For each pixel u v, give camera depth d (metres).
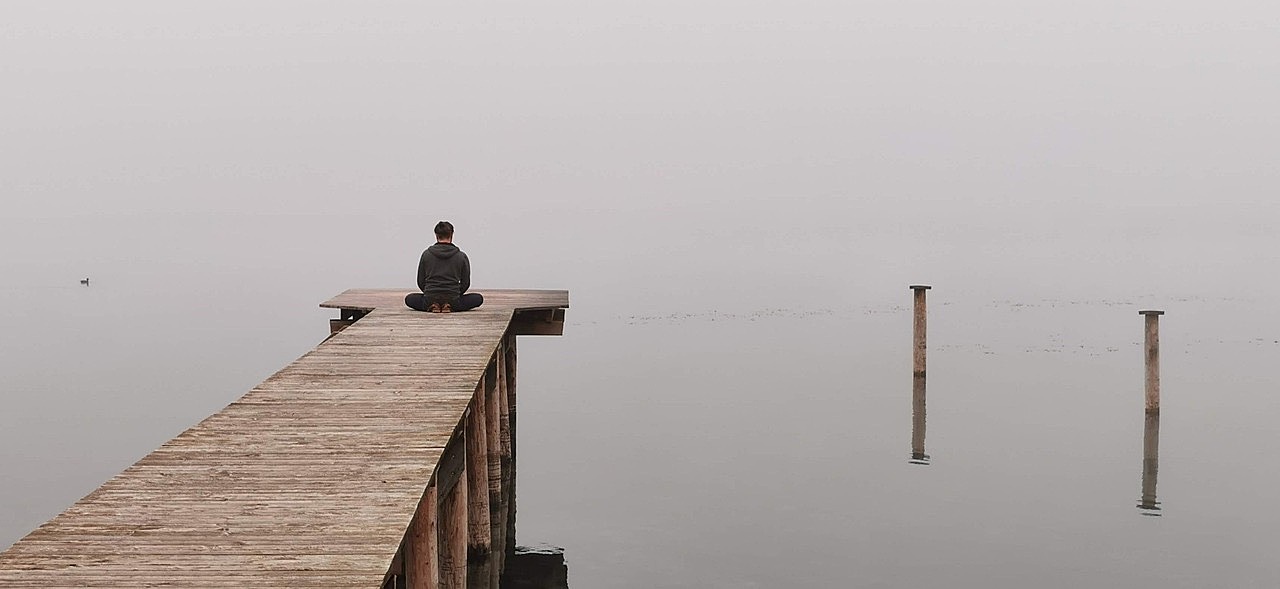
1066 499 15.83
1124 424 20.52
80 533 6.41
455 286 16.69
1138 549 13.66
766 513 15.09
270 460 8.09
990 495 15.99
